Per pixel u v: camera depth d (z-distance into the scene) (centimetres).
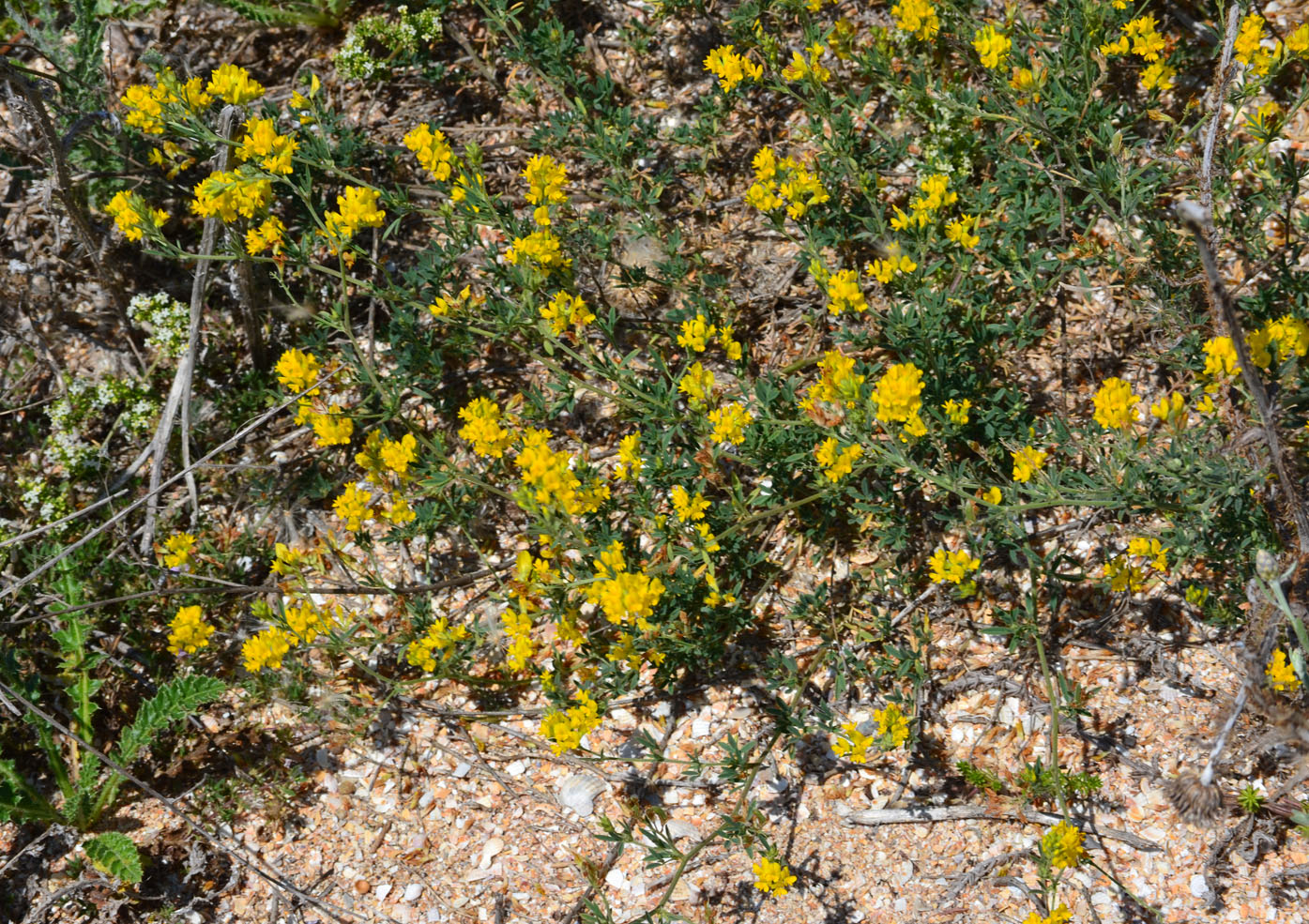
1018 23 113
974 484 101
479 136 120
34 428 115
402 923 103
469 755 106
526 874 103
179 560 107
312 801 106
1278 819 100
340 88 122
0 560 111
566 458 100
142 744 105
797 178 108
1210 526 100
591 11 122
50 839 105
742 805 101
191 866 104
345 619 107
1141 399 109
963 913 100
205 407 115
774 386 107
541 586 101
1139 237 111
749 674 106
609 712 106
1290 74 113
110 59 122
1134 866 100
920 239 107
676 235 112
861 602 107
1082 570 105
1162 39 108
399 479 110
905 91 113
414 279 112
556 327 107
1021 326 107
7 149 118
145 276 118
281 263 112
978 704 104
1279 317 105
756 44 116
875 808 103
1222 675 103
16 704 108
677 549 104
